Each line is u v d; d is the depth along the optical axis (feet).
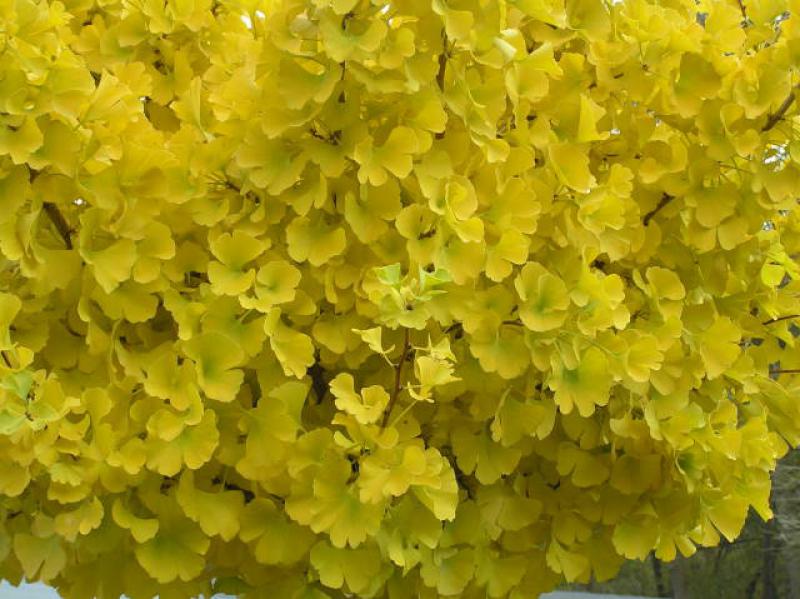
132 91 3.77
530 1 3.51
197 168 3.63
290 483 3.55
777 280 4.50
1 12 3.17
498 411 3.68
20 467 3.29
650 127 3.95
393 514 3.54
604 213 3.75
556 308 3.59
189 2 4.14
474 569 3.85
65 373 3.62
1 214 3.25
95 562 3.66
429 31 3.41
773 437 4.45
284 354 3.47
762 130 3.90
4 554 3.61
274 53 3.44
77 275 3.50
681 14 4.28
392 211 3.53
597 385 3.66
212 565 3.90
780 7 4.01
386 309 3.13
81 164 3.34
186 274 3.82
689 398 4.27
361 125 3.46
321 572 3.47
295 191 3.59
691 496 4.01
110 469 3.38
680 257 4.18
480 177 3.68
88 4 4.28
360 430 3.30
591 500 4.03
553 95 3.99
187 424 3.38
